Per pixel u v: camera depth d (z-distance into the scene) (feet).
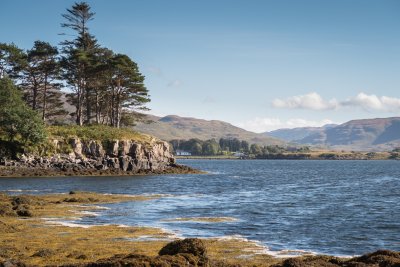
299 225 106.22
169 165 348.59
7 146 273.95
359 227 104.99
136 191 188.85
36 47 351.46
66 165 285.23
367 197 185.16
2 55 341.00
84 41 361.92
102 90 365.20
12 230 89.86
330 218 119.03
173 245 60.95
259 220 112.68
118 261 53.36
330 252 78.54
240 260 68.85
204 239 85.40
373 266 56.34
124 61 336.08
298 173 415.64
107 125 351.67
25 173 260.83
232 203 151.74
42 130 283.79
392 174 413.80
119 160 308.19
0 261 59.72
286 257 71.72
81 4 354.95
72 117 392.68
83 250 73.15
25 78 359.66
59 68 352.08
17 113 280.10
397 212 134.41
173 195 175.01
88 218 109.29
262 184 257.96
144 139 334.03
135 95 365.81
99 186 207.72
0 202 124.67
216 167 552.00
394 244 86.33
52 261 65.72
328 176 367.86
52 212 116.98
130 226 98.27
